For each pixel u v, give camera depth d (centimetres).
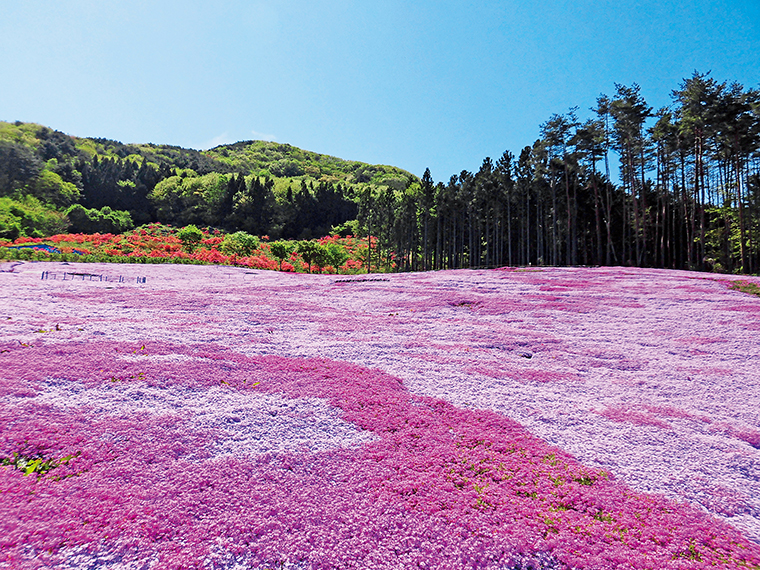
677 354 1453
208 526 510
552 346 1536
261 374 1057
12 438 632
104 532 478
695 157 5034
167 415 775
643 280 3206
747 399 1038
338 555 485
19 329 1262
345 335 1611
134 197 12500
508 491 621
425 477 645
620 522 558
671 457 746
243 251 6450
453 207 6838
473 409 929
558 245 6338
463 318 2056
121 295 2256
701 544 523
